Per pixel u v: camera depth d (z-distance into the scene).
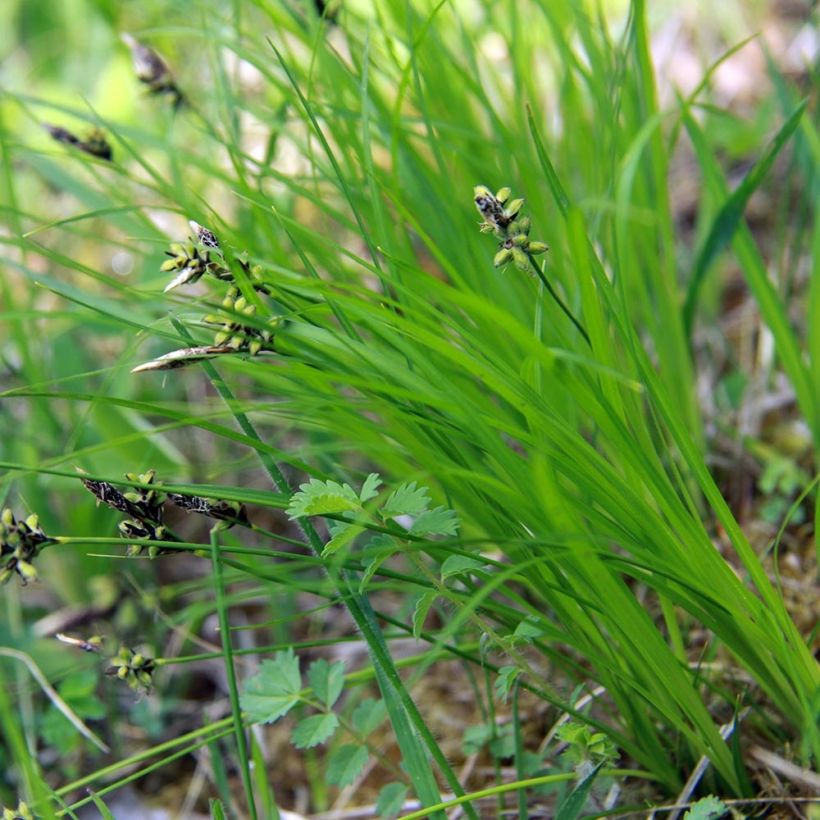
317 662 0.38
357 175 0.42
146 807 0.44
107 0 0.55
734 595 0.36
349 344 0.34
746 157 0.59
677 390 0.44
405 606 0.43
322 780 0.43
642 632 0.35
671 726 0.39
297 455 0.41
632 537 0.36
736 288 0.54
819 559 0.38
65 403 0.49
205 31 0.44
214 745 0.40
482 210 0.33
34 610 0.48
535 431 0.35
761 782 0.38
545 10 0.43
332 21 0.42
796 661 0.36
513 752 0.39
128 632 0.46
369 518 0.34
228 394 0.35
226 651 0.35
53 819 0.35
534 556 0.36
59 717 0.43
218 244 0.34
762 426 0.48
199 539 0.49
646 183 0.44
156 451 0.47
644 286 0.43
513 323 0.32
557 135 0.52
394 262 0.35
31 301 0.48
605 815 0.37
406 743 0.36
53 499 0.49
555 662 0.38
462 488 0.37
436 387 0.36
